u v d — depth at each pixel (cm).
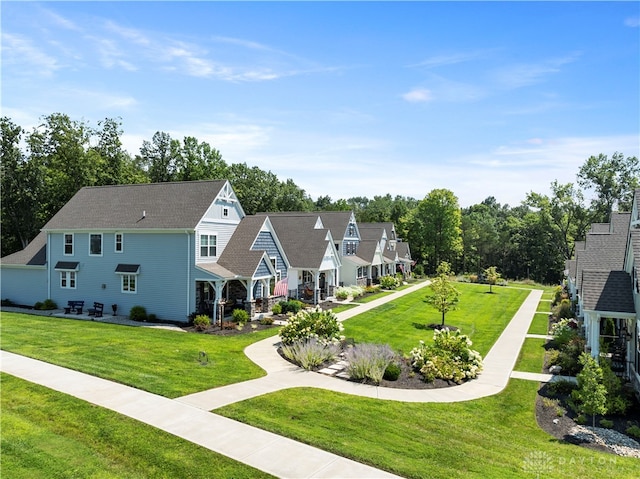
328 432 1152
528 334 2742
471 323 3103
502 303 4194
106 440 1067
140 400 1316
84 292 3091
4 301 3391
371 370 1670
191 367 1698
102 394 1355
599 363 1739
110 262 2986
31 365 1638
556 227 7044
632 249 1773
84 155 4553
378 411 1357
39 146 4697
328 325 2139
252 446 1045
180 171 5878
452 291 2941
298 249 3781
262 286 3053
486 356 2178
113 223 2975
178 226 2731
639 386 1605
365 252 5066
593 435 1284
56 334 2211
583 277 1906
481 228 8544
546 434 1294
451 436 1201
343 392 1522
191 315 2677
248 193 6819
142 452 1011
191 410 1252
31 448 1025
